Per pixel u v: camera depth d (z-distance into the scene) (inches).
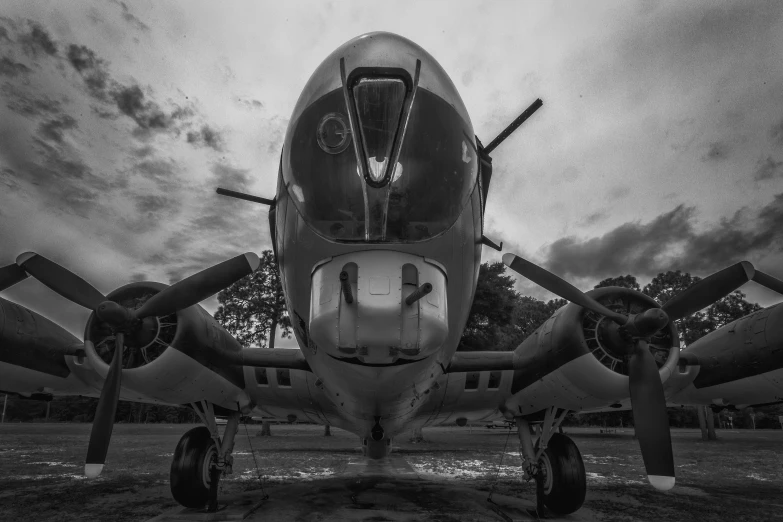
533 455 243.1
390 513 235.6
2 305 227.3
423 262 140.5
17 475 392.5
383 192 139.6
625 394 203.9
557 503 236.1
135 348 212.2
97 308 192.2
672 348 205.6
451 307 155.7
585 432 1344.7
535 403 245.9
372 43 152.6
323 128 147.2
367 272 134.3
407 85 145.7
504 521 221.6
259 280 1213.7
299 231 149.9
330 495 290.2
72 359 240.5
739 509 264.5
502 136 189.9
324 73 156.6
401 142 142.9
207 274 203.3
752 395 240.8
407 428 295.3
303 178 149.4
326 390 207.2
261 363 241.3
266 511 240.1
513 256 204.1
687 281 1407.5
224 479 369.7
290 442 906.1
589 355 204.5
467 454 652.7
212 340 228.8
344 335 131.5
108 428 191.0
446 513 237.1
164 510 244.8
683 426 1801.2
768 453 669.3
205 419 241.6
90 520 222.7
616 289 212.8
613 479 402.6
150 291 221.0
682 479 406.0
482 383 254.7
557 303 1876.2
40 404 1929.1
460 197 151.6
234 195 210.4
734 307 1406.3
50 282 209.3
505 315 1036.5
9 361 224.8
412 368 153.2
